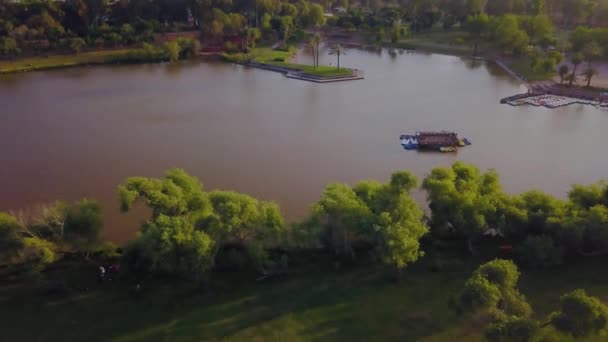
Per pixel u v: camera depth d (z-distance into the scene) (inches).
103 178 3703.3
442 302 2198.6
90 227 2433.6
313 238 2512.3
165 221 2251.5
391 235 2252.7
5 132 4690.0
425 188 2714.1
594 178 3722.9
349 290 2301.9
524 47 7564.0
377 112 5383.9
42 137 4562.0
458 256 2559.1
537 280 2343.8
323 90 6412.4
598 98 5698.8
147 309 2178.9
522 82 6653.5
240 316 2134.6
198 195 2511.1
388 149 4298.7
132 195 2402.8
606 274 2377.0
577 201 2721.5
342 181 3671.3
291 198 3412.9
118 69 7593.5
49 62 7573.8
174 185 2514.8
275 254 2532.0
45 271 2417.6
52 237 2503.7
